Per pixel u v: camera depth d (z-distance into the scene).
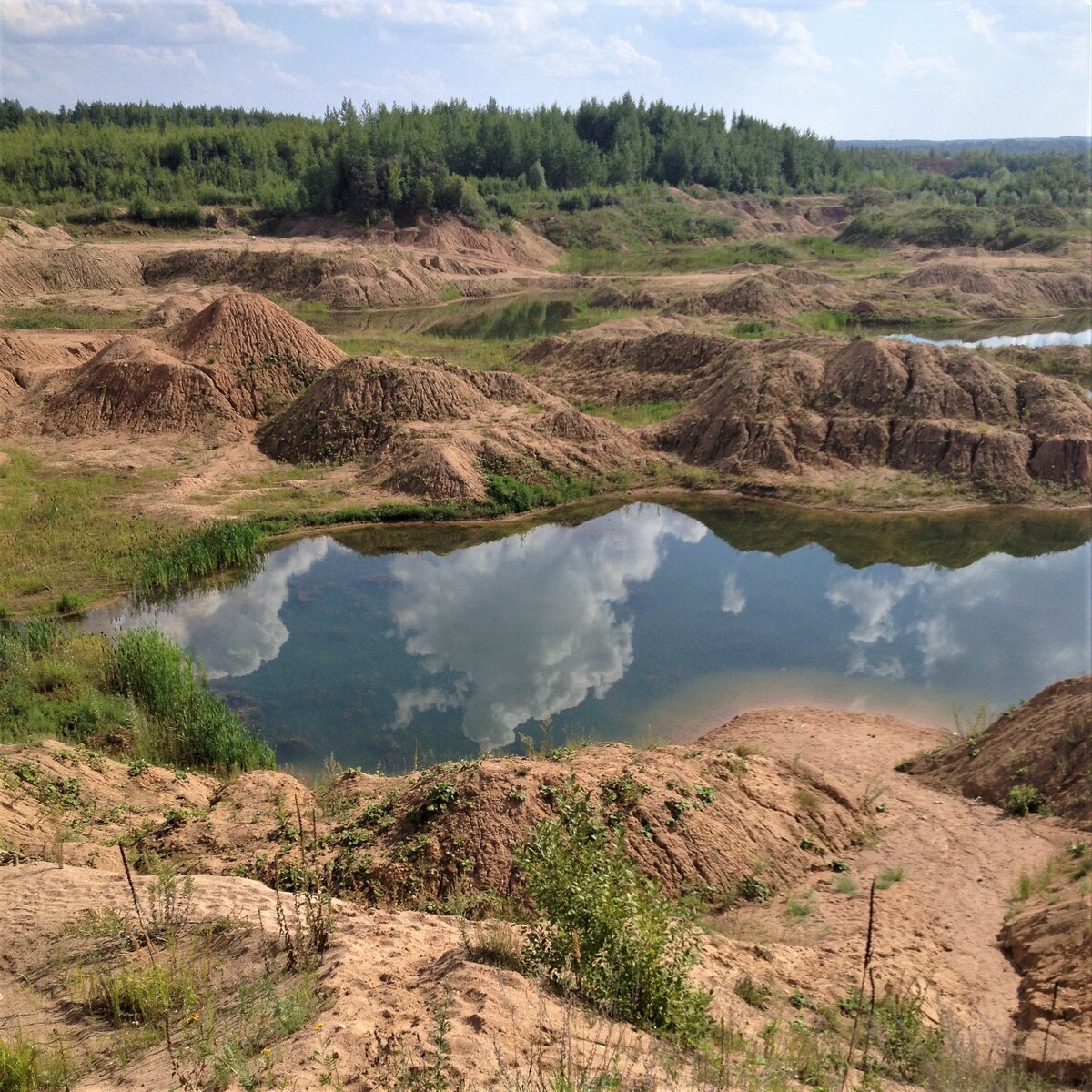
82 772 16.75
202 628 27.02
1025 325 76.00
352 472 39.59
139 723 20.25
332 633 26.73
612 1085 6.54
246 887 11.29
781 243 114.94
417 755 20.19
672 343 52.56
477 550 33.62
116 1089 6.96
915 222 116.19
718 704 23.06
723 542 34.34
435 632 26.89
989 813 17.27
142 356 45.84
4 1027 8.09
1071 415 39.28
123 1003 8.34
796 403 42.34
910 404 41.06
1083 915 12.29
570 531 35.66
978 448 38.84
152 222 107.88
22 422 43.97
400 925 10.20
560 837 9.92
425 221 107.56
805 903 14.01
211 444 42.44
